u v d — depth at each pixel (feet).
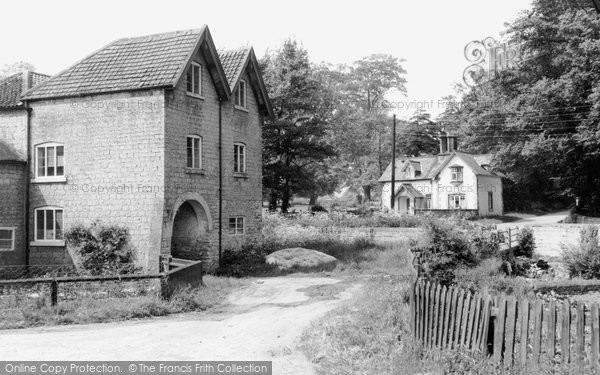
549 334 28.45
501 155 167.84
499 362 29.78
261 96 99.19
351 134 245.45
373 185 262.67
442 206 215.10
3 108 80.64
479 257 77.00
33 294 58.23
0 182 77.87
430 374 30.53
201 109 82.58
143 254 73.67
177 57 77.41
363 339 38.19
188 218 84.99
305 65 156.46
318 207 193.26
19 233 79.15
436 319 34.19
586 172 170.71
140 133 74.64
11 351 38.17
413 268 47.67
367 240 107.14
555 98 151.33
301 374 33.22
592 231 84.07
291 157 155.43
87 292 58.44
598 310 27.04
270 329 45.88
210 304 58.54
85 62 82.12
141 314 52.42
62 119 78.74
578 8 164.35
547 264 92.84
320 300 59.52
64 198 78.18
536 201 246.68
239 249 92.27
